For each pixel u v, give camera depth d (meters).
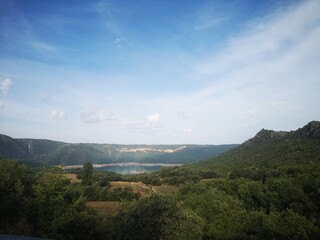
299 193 71.94
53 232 25.55
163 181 107.00
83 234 27.12
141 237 23.84
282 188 75.88
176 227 24.73
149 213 24.69
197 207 61.56
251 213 51.25
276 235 41.53
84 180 89.94
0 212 25.61
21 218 26.17
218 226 47.69
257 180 94.50
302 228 43.00
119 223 25.56
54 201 30.73
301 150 152.88
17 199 27.34
